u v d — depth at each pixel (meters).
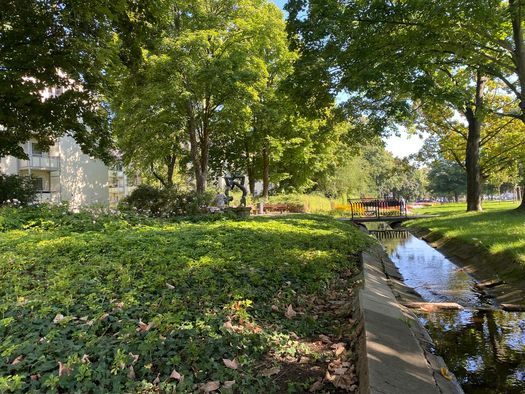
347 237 13.15
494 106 25.05
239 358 3.96
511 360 4.88
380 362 3.99
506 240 11.31
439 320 6.52
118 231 10.60
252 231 11.51
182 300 5.29
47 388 3.08
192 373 3.60
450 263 12.25
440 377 4.35
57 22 13.72
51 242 8.44
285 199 33.38
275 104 26.20
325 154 37.69
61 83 15.99
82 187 35.72
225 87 20.66
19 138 17.36
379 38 11.57
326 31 11.57
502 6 11.59
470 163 24.55
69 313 4.64
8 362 3.47
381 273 9.92
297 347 4.60
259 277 6.59
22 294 5.30
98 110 18.19
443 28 10.71
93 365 3.46
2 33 13.92
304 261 8.38
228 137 33.09
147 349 3.74
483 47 12.96
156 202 17.19
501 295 8.15
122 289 5.49
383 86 11.91
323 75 12.30
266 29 22.95
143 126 23.00
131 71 16.84
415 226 22.77
